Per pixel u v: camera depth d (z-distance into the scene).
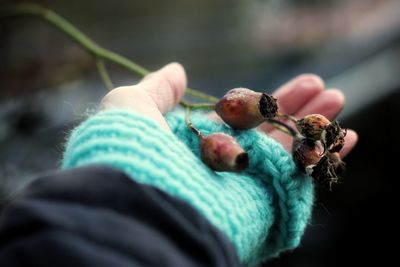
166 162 0.18
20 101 0.49
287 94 0.31
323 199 0.57
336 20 0.80
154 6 0.81
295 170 0.23
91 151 0.18
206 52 0.78
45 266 0.14
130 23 0.80
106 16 0.80
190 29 0.79
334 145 0.22
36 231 0.14
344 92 0.59
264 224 0.22
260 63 0.74
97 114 0.20
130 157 0.18
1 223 0.15
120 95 0.22
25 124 0.47
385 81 0.60
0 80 0.52
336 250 0.56
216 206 0.18
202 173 0.19
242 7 0.82
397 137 0.57
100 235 0.14
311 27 0.80
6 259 0.14
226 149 0.20
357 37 0.72
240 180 0.22
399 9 0.78
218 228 0.17
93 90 0.57
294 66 0.69
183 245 0.16
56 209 0.15
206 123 0.24
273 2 0.85
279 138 0.29
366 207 0.56
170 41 0.79
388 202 0.56
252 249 0.21
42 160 0.46
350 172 0.58
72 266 0.14
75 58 0.56
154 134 0.19
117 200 0.16
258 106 0.23
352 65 0.64
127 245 0.14
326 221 0.57
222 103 0.23
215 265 0.16
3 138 0.46
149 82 0.24
